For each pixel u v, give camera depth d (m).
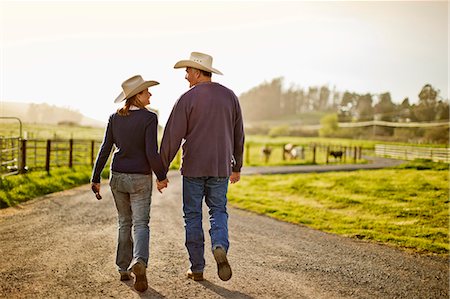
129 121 4.25
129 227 4.48
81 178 15.83
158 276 4.68
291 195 14.99
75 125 62.53
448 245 7.64
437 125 68.19
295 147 44.00
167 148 4.43
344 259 6.11
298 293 4.34
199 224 4.55
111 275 4.63
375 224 9.77
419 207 11.86
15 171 14.94
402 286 4.88
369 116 114.00
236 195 14.89
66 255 5.37
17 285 4.18
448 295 4.62
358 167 29.25
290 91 197.50
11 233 6.51
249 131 139.88
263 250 6.39
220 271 4.06
